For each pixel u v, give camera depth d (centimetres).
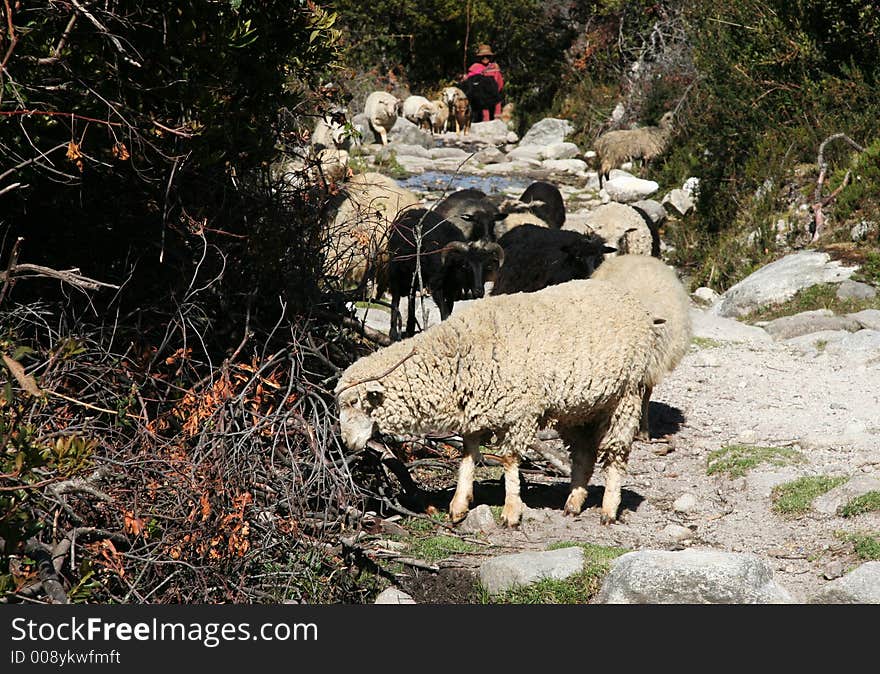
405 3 5369
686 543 1090
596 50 5150
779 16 3195
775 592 909
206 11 998
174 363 1099
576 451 1163
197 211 1103
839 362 1861
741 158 3172
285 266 1197
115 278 1127
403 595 950
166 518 878
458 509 1124
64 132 998
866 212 2522
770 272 2423
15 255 752
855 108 2969
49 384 909
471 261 1842
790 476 1233
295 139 1251
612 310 1088
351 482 1016
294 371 1130
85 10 872
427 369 1059
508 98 5541
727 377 1808
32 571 820
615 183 3650
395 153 4259
